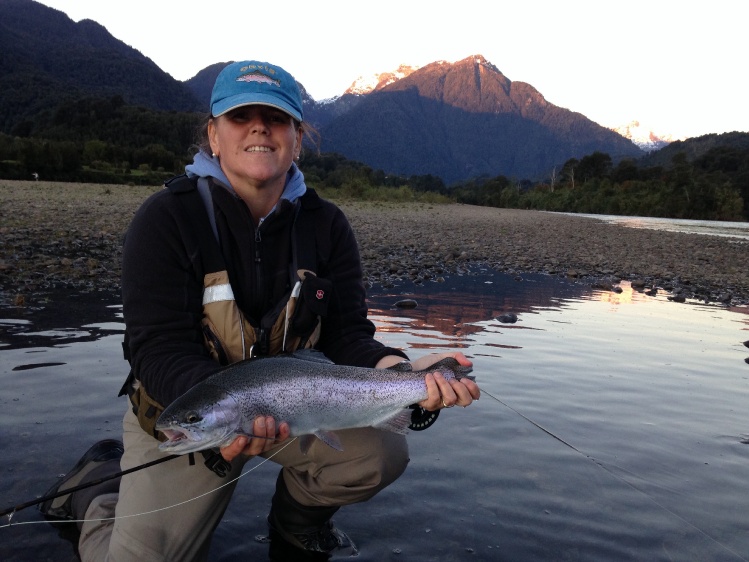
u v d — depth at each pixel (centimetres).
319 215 308
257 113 274
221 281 276
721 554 284
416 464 363
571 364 593
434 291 993
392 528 299
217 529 296
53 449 349
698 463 380
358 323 324
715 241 2656
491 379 530
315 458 285
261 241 286
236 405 247
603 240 2402
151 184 6228
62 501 298
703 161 12306
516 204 9850
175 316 269
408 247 1602
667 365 609
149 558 260
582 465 370
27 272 846
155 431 268
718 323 863
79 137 12169
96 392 437
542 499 328
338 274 315
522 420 439
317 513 289
